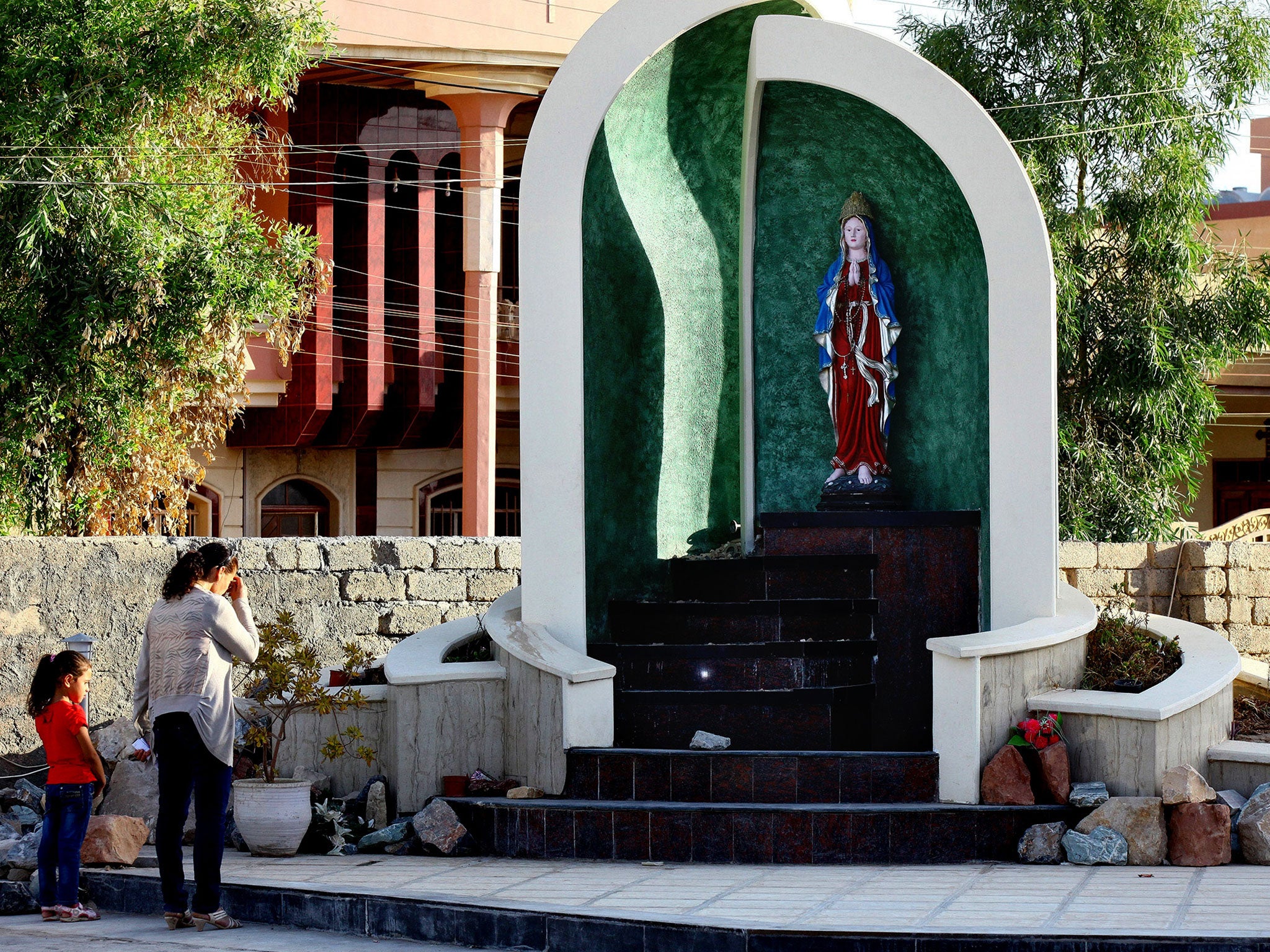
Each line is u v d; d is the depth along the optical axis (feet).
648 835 27.45
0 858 27.12
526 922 22.21
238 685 36.29
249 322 47.70
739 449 38.93
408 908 23.17
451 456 87.81
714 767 28.66
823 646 31.91
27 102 43.93
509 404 87.45
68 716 24.95
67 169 43.57
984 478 33.94
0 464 43.86
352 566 40.50
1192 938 19.86
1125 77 56.75
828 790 28.37
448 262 85.25
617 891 23.95
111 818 27.22
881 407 35.58
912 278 36.29
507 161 87.71
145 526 58.03
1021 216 31.89
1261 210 89.04
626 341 35.88
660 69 34.12
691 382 37.65
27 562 34.53
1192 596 43.11
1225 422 97.04
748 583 33.60
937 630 33.45
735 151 37.83
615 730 31.63
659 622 33.40
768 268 38.45
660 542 36.86
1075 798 27.37
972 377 34.42
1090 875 25.34
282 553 39.37
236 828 28.81
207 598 24.36
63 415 44.70
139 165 45.68
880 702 33.01
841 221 35.73
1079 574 43.06
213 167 50.57
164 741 23.72
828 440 38.24
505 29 77.97
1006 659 28.84
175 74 45.52
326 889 24.07
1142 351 56.54
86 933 23.44
